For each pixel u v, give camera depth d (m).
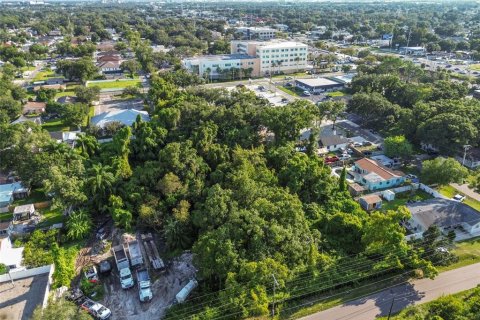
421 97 126.06
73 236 69.31
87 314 49.47
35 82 178.38
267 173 76.88
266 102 123.62
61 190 71.62
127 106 147.25
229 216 61.69
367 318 52.12
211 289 57.16
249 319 52.12
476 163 96.38
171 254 66.06
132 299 57.06
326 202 74.31
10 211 79.81
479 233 70.44
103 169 78.69
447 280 58.91
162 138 96.19
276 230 56.47
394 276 59.59
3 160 87.81
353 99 124.75
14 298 54.03
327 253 61.00
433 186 88.00
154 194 75.94
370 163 93.25
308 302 55.00
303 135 108.81
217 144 88.94
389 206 80.12
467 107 105.38
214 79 192.25
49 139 90.50
